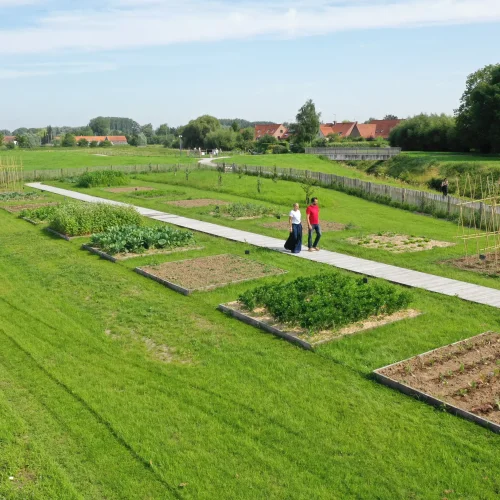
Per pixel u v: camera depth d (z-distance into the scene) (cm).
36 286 1338
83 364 898
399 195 2834
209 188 3416
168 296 1226
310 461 634
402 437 675
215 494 582
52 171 4231
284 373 849
